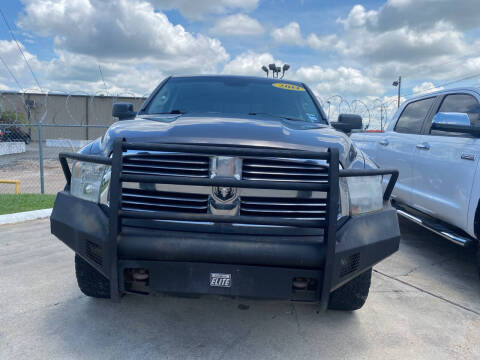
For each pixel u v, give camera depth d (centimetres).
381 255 247
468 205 377
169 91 398
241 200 231
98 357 246
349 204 243
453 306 339
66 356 246
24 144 2106
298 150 235
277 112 365
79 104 3017
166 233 222
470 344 279
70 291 338
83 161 254
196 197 232
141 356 248
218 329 285
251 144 235
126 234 222
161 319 296
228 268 219
